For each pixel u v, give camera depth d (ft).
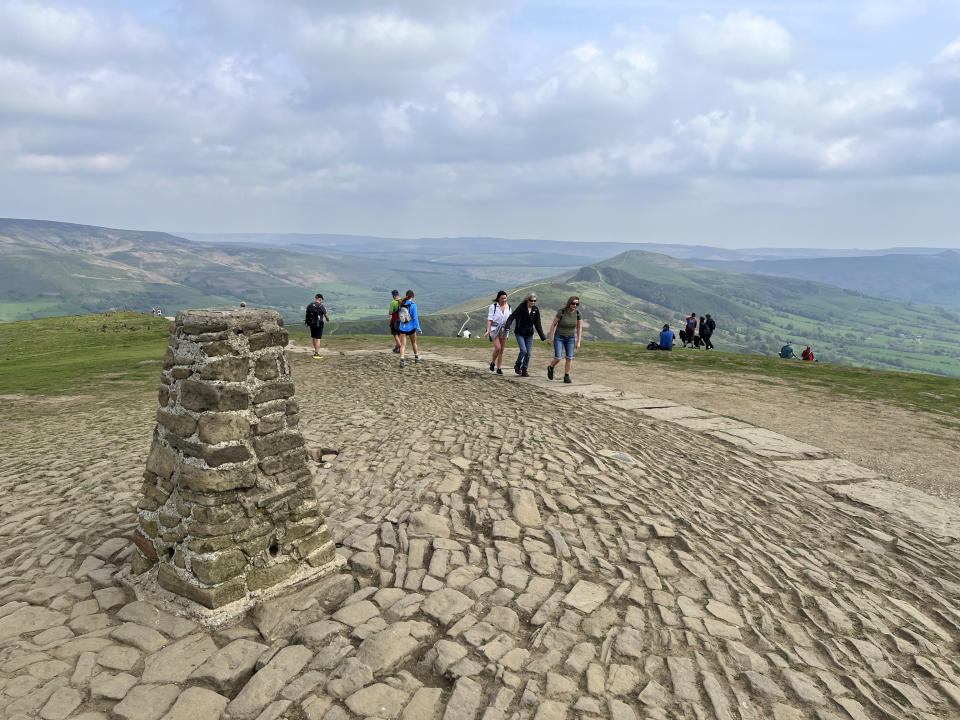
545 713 10.69
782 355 87.97
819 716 11.19
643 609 14.57
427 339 104.58
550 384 46.55
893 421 38.81
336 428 32.99
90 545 17.70
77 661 11.63
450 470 24.41
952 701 11.96
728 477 25.52
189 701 10.63
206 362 13.33
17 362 91.45
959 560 18.74
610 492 22.44
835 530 20.84
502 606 14.35
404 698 10.98
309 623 13.67
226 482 13.44
